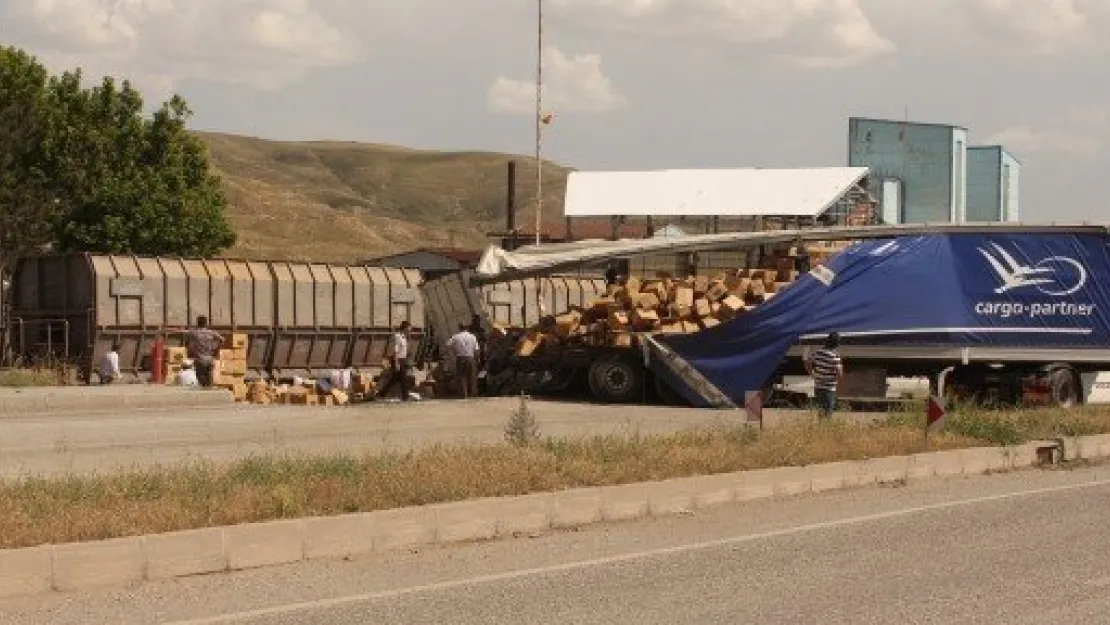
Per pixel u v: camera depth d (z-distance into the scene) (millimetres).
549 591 10086
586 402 29453
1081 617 9320
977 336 29766
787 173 67625
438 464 14719
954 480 17891
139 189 55594
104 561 10148
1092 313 30297
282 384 35906
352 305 38531
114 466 16031
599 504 13844
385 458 15250
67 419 23500
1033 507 15055
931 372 30625
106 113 56469
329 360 38250
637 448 16984
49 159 54469
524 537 12758
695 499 14875
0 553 9664
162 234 55938
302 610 9305
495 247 31531
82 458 17453
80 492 12352
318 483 13164
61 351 33500
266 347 36531
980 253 30031
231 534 10914
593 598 9828
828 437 18922
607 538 12711
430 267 63906
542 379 30375
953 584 10477
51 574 9859
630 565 11234
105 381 32031
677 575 10781
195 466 14648
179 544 10586
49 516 11070
